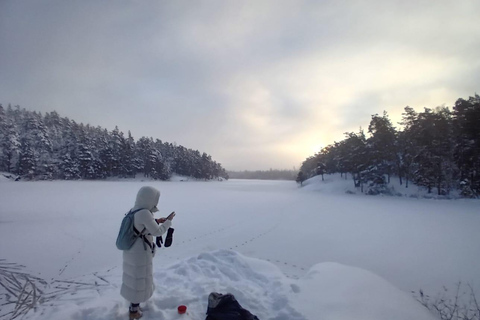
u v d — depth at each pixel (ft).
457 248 33.42
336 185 188.24
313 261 28.09
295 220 54.13
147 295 10.75
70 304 13.39
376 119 161.99
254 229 44.06
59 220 47.03
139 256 10.68
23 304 14.71
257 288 14.53
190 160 337.93
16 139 191.31
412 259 29.04
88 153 221.25
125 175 250.78
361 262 28.04
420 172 136.67
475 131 118.11
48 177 197.26
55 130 243.81
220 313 10.18
